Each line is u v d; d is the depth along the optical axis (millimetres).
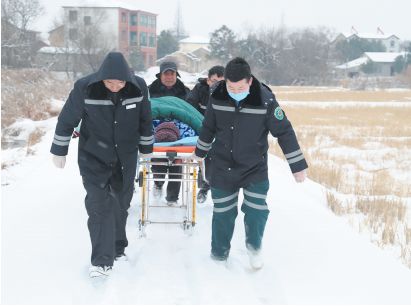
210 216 6945
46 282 4836
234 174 5031
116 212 5219
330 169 12078
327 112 32406
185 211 7094
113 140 4953
